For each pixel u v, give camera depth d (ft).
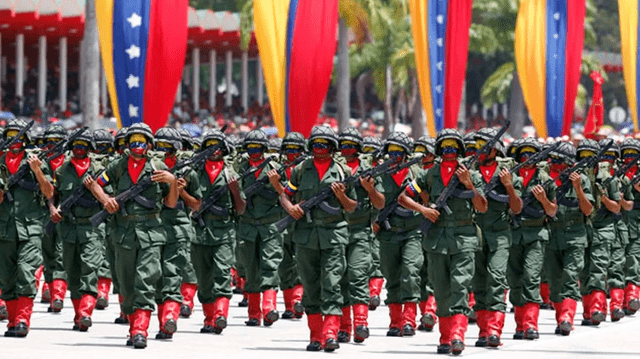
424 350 109.29
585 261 135.13
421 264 119.75
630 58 207.62
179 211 112.37
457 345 104.32
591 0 533.96
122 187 106.32
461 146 106.83
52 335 117.19
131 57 161.48
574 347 112.68
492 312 110.01
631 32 207.41
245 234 128.16
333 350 107.04
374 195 107.14
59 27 406.21
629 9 207.10
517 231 117.29
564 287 123.95
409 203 108.06
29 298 114.32
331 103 587.27
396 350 108.88
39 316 135.44
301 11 177.27
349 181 106.22
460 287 104.94
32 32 417.28
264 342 114.42
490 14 465.88
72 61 502.79
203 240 121.90
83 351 104.17
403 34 409.90
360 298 110.93
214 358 101.24
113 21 161.79
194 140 143.13
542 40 194.29
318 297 108.06
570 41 194.39
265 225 127.95
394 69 416.05
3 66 485.56
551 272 126.62
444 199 105.70
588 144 133.59
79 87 471.21
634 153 143.23
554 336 122.31
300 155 126.93
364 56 426.51
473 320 135.23
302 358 102.12
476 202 105.29
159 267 106.93
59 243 132.26
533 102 195.31
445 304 107.34
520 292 119.55
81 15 391.45
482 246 111.34
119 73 161.79
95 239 120.57
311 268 107.65
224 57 527.40
